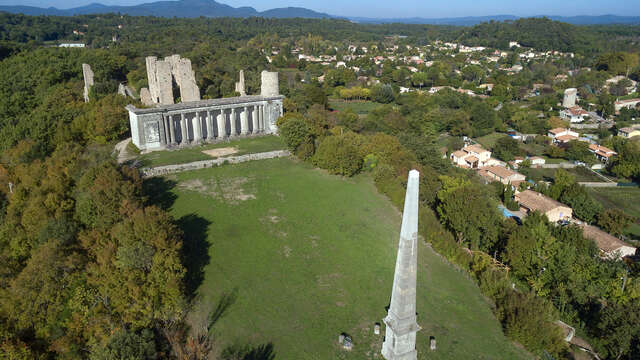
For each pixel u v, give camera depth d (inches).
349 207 3100.4
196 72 6072.8
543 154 6136.8
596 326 1993.1
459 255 2448.3
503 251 2657.5
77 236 2050.9
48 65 6013.8
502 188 4367.6
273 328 1818.4
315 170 3806.6
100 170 2460.6
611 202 4515.3
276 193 3255.4
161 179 3368.6
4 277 1978.3
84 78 5762.8
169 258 1809.8
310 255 2416.3
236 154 3966.5
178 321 1772.9
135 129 3929.6
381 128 5974.4
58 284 1771.7
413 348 1588.3
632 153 5167.3
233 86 5905.5
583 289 2236.7
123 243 1870.1
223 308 1923.0
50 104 4918.8
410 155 4072.3
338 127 5054.1
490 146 6441.9
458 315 1983.3
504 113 7795.3
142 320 1659.7
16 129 4146.2
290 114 4650.6
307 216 2906.0
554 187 4276.6
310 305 1982.0
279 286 2112.5
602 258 2888.8
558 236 2979.8
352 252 2481.5
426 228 2694.4
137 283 1732.3
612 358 1854.1
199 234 2554.1
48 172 2620.6
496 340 1830.7
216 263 2272.4
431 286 2201.0
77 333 1664.6
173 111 4028.1
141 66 6624.0
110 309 1707.7
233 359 1622.8
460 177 3868.1
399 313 1488.7
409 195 1320.1
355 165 3654.0
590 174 5354.3
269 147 4232.3
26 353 1566.2
